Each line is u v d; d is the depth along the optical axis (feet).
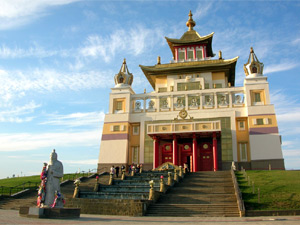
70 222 55.06
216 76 213.46
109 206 83.56
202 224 57.67
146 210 83.10
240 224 57.77
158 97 200.95
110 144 194.08
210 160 185.47
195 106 192.54
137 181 123.44
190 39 236.84
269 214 78.43
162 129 180.86
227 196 94.38
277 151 170.91
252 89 187.01
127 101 202.59
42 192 64.64
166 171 147.95
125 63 223.51
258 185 106.63
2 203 99.35
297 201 86.12
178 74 217.56
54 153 67.92
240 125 185.06
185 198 95.55
